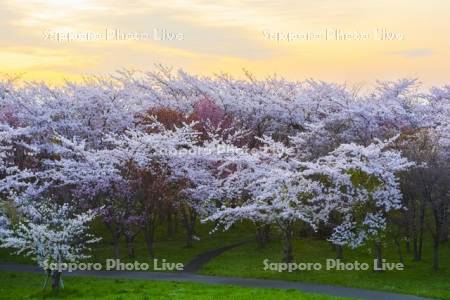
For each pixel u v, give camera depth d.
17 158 53.00
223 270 38.06
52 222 33.31
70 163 44.09
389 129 53.50
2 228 35.84
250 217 40.59
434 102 61.25
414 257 40.97
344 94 63.81
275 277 35.66
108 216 43.56
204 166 48.34
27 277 37.06
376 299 29.58
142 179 43.41
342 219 42.53
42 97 59.44
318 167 38.62
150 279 35.44
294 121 60.50
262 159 44.50
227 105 60.34
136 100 62.78
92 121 57.06
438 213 37.94
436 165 38.38
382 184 37.91
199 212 46.03
